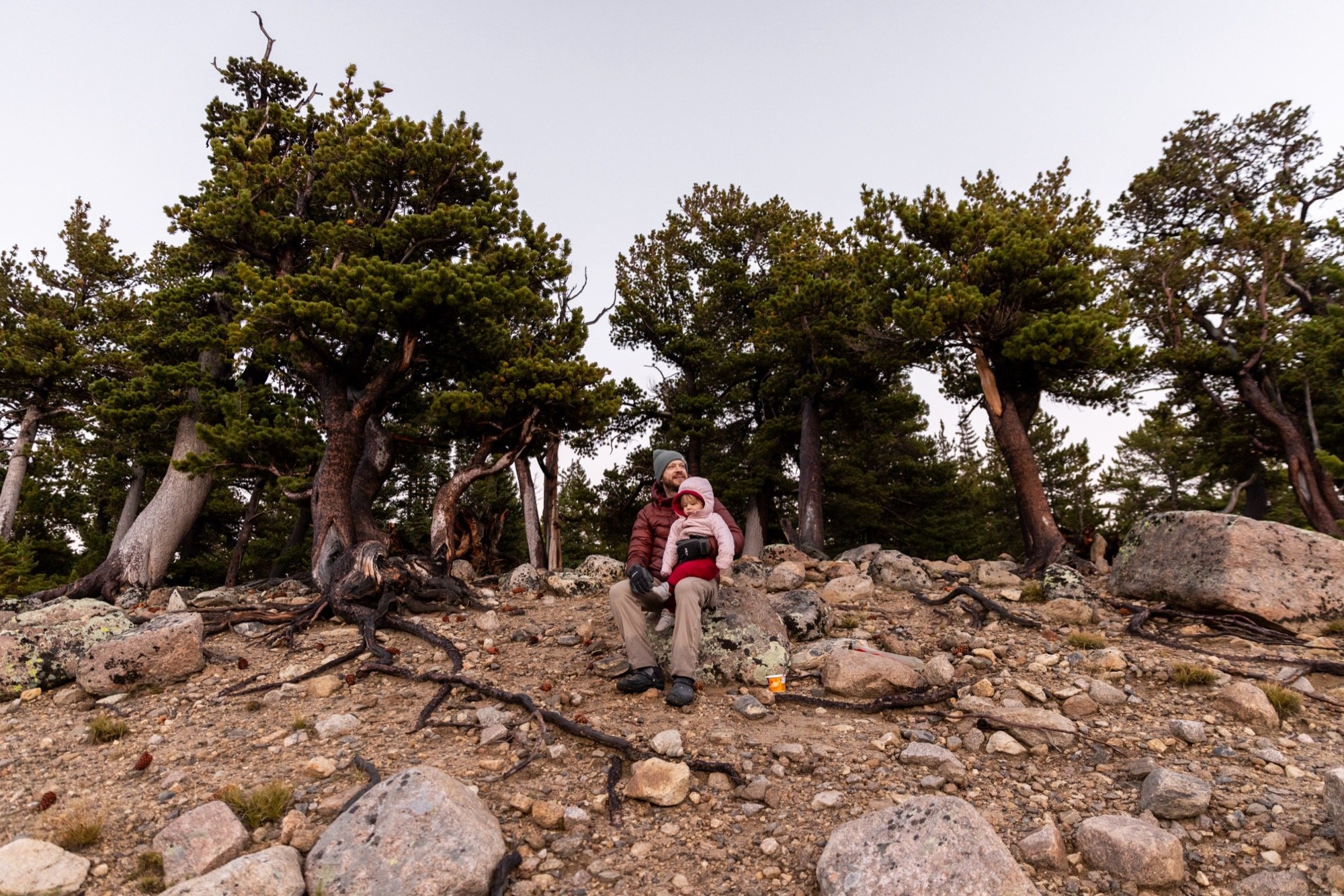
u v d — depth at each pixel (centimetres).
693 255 2488
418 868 300
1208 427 2023
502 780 405
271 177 1196
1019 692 513
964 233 1255
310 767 415
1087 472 3086
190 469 1097
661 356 2323
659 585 537
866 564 1005
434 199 1249
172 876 316
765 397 2106
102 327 1892
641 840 350
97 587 1299
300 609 860
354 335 1008
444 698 543
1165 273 1738
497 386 1097
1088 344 1102
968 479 3111
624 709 501
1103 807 360
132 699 588
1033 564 1075
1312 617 644
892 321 1354
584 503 2389
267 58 1661
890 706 490
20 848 321
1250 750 410
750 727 468
